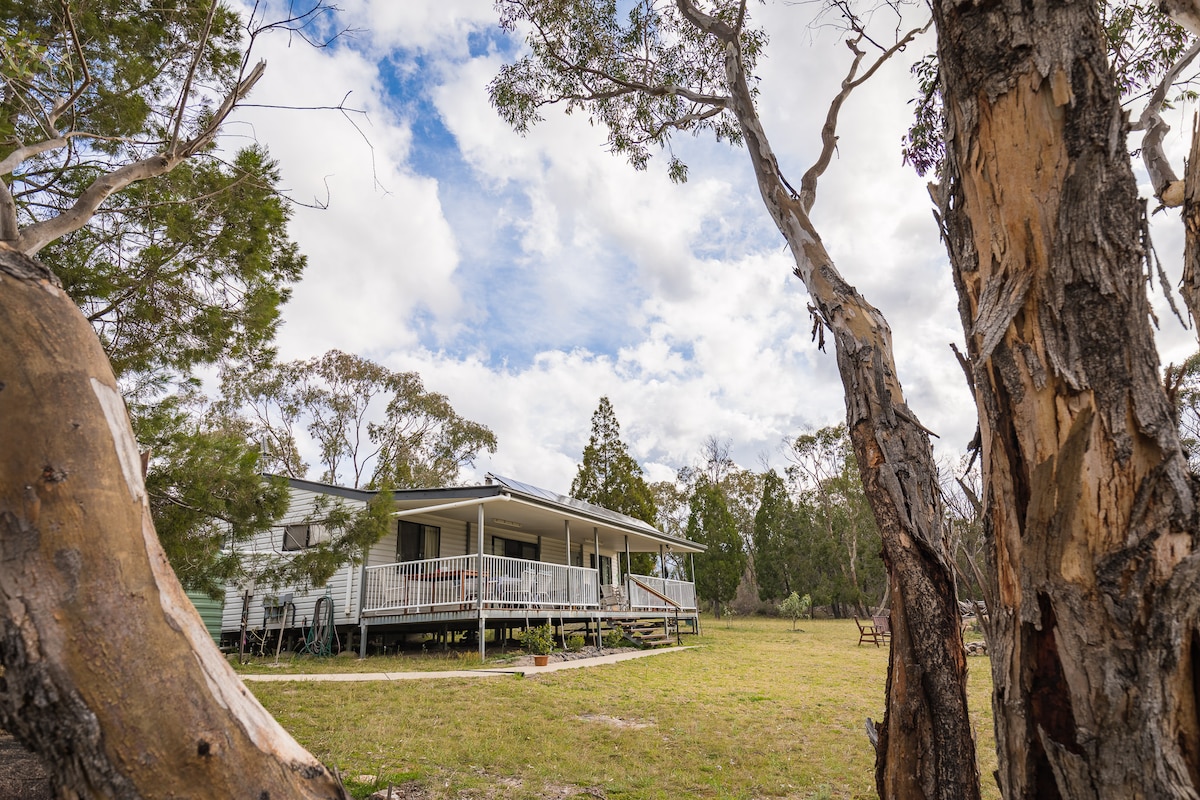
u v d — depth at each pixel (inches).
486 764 229.5
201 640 53.4
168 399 285.3
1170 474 68.4
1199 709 64.4
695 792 210.4
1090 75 77.9
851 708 352.8
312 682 366.6
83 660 45.9
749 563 1801.2
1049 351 74.7
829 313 145.1
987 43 82.7
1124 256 74.4
